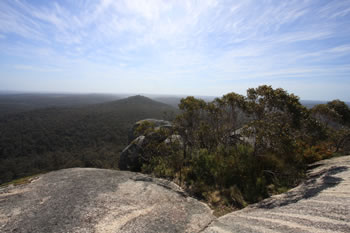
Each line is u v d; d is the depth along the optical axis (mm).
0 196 5645
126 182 7141
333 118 11094
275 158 7059
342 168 6066
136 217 4684
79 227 4141
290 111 6699
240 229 3916
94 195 5777
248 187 6332
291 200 4969
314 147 9031
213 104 9664
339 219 3422
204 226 4488
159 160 9383
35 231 3967
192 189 6977
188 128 9578
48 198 5516
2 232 3910
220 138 10031
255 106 7586
